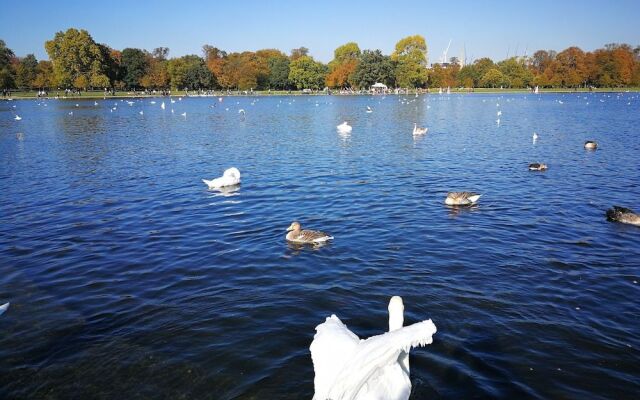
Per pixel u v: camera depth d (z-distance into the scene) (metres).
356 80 161.38
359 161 32.94
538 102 108.12
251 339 10.53
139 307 12.12
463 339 10.44
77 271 14.38
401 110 86.56
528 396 8.66
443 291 12.72
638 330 10.80
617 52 162.12
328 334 6.89
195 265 14.73
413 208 20.77
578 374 9.26
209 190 24.64
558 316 11.41
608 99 118.06
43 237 17.42
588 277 13.57
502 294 12.53
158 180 27.33
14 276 14.08
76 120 68.00
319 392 6.04
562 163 31.72
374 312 11.65
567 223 18.59
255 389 8.89
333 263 14.73
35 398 8.88
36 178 27.98
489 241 16.53
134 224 18.89
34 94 144.38
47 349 10.38
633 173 28.06
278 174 28.61
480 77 184.00
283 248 16.09
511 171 29.12
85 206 21.62
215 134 50.72
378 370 6.17
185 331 10.93
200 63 159.88
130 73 155.62
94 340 10.67
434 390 8.80
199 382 9.15
